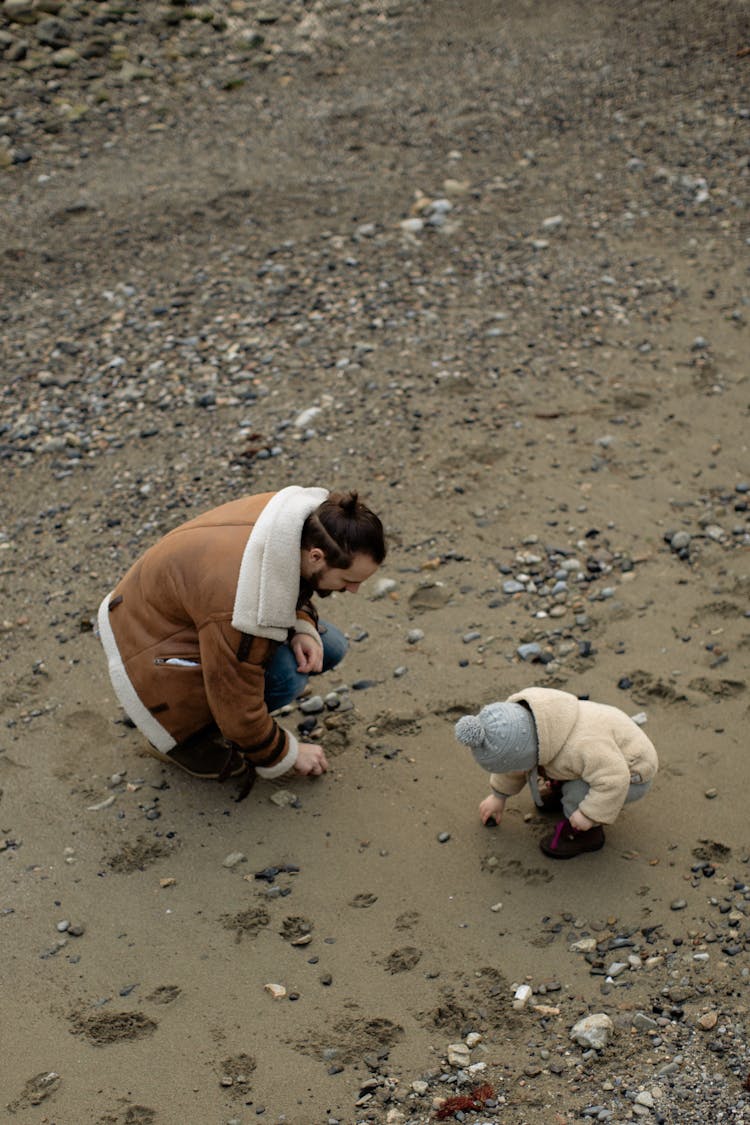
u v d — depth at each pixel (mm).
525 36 10594
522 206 7926
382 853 3611
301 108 9750
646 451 5512
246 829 3730
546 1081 2883
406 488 5328
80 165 9055
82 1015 3141
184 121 9703
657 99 9180
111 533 5219
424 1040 3020
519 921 3344
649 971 3148
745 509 5082
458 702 4152
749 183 7891
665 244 7332
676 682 4160
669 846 3541
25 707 4281
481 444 5602
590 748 3334
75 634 4637
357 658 4410
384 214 7934
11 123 9586
